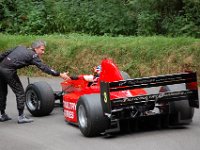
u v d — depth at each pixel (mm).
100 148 8273
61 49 17875
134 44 16656
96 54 17141
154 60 15727
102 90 8641
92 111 8789
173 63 15312
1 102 10711
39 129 9867
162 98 8945
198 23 18547
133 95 9133
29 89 11102
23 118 10539
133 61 16109
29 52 10289
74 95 10102
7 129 10008
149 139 8648
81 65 17234
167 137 8719
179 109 9234
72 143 8695
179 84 9430
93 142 8672
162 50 15805
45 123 10367
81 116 9180
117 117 8969
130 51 16422
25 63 10297
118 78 9125
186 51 15289
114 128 8977
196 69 14773
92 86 9891
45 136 9297
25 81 16484
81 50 17469
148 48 16078
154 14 19422
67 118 10188
